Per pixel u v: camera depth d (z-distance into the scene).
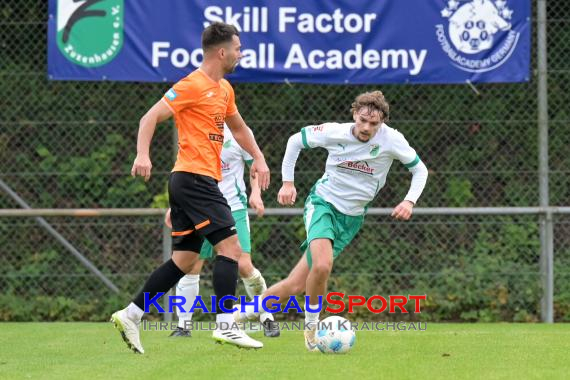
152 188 33.78
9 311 31.73
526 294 31.28
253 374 17.56
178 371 18.08
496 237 32.72
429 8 30.23
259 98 33.25
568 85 33.69
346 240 22.23
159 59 30.28
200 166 19.78
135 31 30.27
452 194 33.56
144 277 32.03
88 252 33.34
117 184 33.78
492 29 30.20
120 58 30.28
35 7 33.41
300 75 30.27
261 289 25.80
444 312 31.64
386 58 30.27
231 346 22.42
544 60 30.27
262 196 33.38
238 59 20.36
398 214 21.42
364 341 23.67
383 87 33.31
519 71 30.27
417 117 33.34
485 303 31.45
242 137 21.56
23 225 32.62
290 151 21.67
